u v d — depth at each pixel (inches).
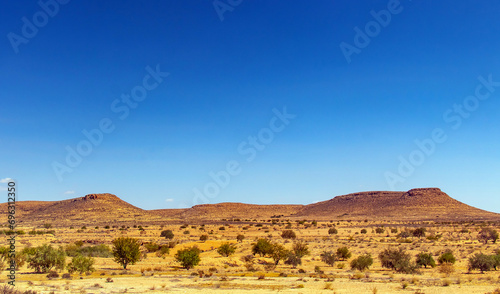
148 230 6230.3
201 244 3585.1
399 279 1872.5
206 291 1444.4
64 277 1836.9
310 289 1502.2
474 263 2225.6
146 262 2684.5
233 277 1959.9
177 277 1941.4
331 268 2511.1
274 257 2699.3
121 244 2402.8
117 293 1396.4
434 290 1457.9
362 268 2385.6
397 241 4106.8
